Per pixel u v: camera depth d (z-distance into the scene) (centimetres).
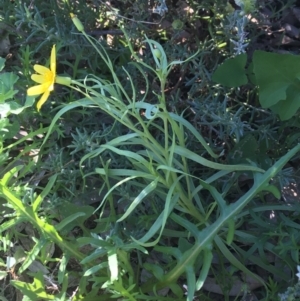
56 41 146
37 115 144
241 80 135
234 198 144
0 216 130
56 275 137
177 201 118
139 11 149
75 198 141
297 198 141
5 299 131
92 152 112
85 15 153
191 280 111
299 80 129
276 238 138
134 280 124
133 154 107
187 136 134
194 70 146
